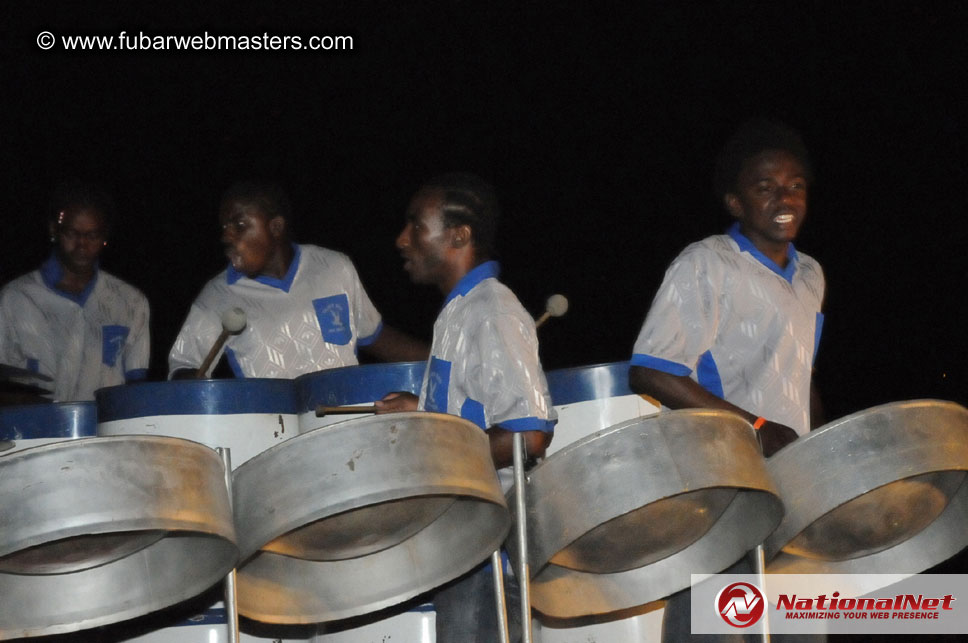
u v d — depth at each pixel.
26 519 2.69
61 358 5.18
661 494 3.03
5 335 5.14
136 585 3.08
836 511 3.40
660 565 3.39
